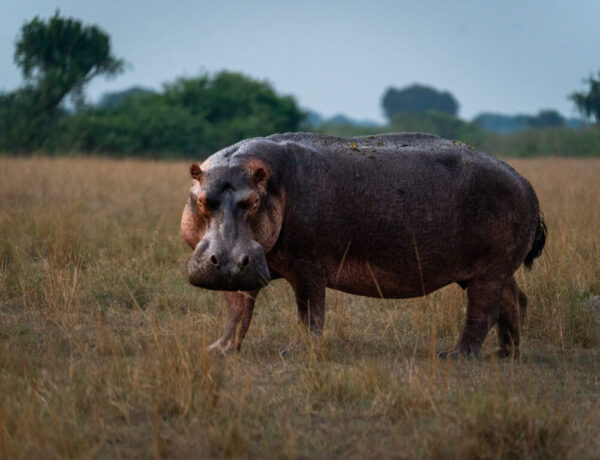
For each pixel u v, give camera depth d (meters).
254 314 25.14
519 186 22.12
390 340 23.47
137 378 16.55
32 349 20.42
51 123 124.94
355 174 20.69
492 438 14.55
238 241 18.12
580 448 14.70
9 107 124.75
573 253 29.62
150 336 21.66
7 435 13.99
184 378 16.36
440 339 24.22
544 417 15.12
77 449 13.82
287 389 17.59
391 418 16.02
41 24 124.75
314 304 20.70
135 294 26.92
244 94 155.62
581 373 20.30
